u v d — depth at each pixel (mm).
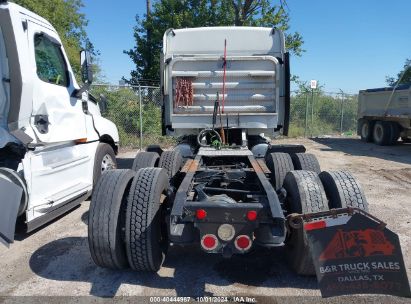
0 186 3766
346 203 3520
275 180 5066
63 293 3514
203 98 6090
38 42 4816
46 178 4781
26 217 4371
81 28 22797
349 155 12594
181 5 21766
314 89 19125
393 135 15016
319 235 2996
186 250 4434
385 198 6855
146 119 14516
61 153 5164
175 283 3682
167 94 6762
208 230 3252
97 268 4004
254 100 6070
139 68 23406
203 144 5891
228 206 3227
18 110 4223
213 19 21000
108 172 3820
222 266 4031
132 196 3582
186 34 6699
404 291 2898
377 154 12891
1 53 4199
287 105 6590
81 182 5750
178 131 6684
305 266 3482
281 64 6531
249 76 6008
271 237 3273
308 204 3441
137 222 3504
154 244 3562
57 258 4262
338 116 20609
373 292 2904
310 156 5457
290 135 18672
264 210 3232
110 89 14328
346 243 2969
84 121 5820
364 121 16859
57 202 4844
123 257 3668
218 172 4582
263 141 6746
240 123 6121
